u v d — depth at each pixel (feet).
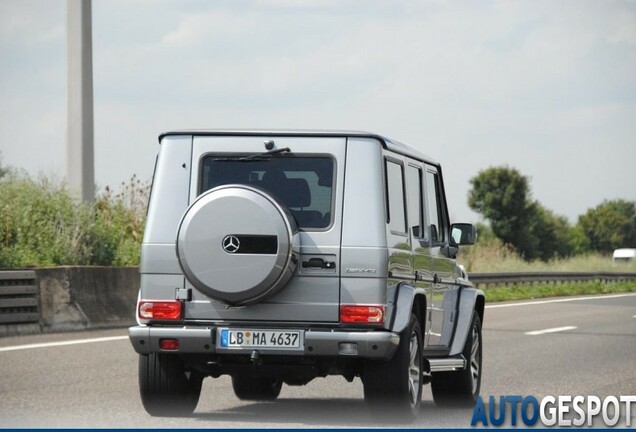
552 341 106.01
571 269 304.71
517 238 521.24
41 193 116.57
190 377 56.03
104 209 124.98
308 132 52.75
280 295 51.70
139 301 52.65
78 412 55.62
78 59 115.96
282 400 64.44
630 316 144.66
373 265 51.47
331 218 51.96
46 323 96.84
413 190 57.88
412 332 53.62
